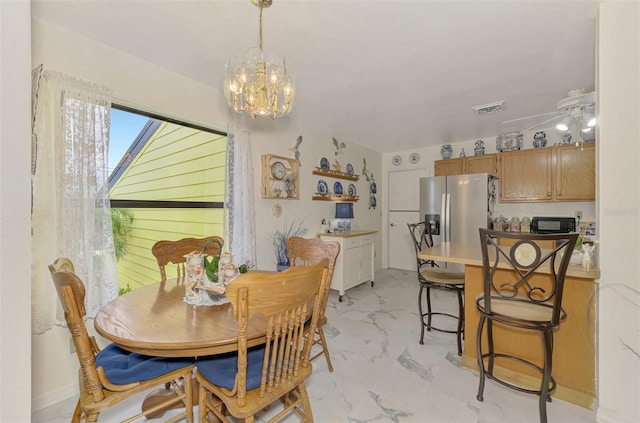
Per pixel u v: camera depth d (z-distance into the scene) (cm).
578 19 168
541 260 162
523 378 187
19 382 55
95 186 184
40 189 165
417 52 204
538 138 392
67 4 156
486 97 282
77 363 184
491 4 156
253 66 159
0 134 53
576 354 172
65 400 177
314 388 187
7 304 54
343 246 369
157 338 117
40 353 170
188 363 140
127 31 181
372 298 371
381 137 444
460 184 416
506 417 161
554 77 240
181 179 268
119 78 203
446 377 199
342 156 448
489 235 165
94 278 184
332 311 325
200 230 283
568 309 175
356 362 218
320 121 362
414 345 244
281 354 124
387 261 554
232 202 274
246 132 286
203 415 137
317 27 176
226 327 127
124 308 149
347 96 282
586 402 167
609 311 155
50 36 172
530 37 185
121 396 122
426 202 447
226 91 165
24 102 56
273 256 330
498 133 417
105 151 190
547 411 165
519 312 161
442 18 168
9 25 54
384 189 557
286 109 176
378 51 202
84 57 187
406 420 159
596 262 165
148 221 246
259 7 155
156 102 224
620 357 152
